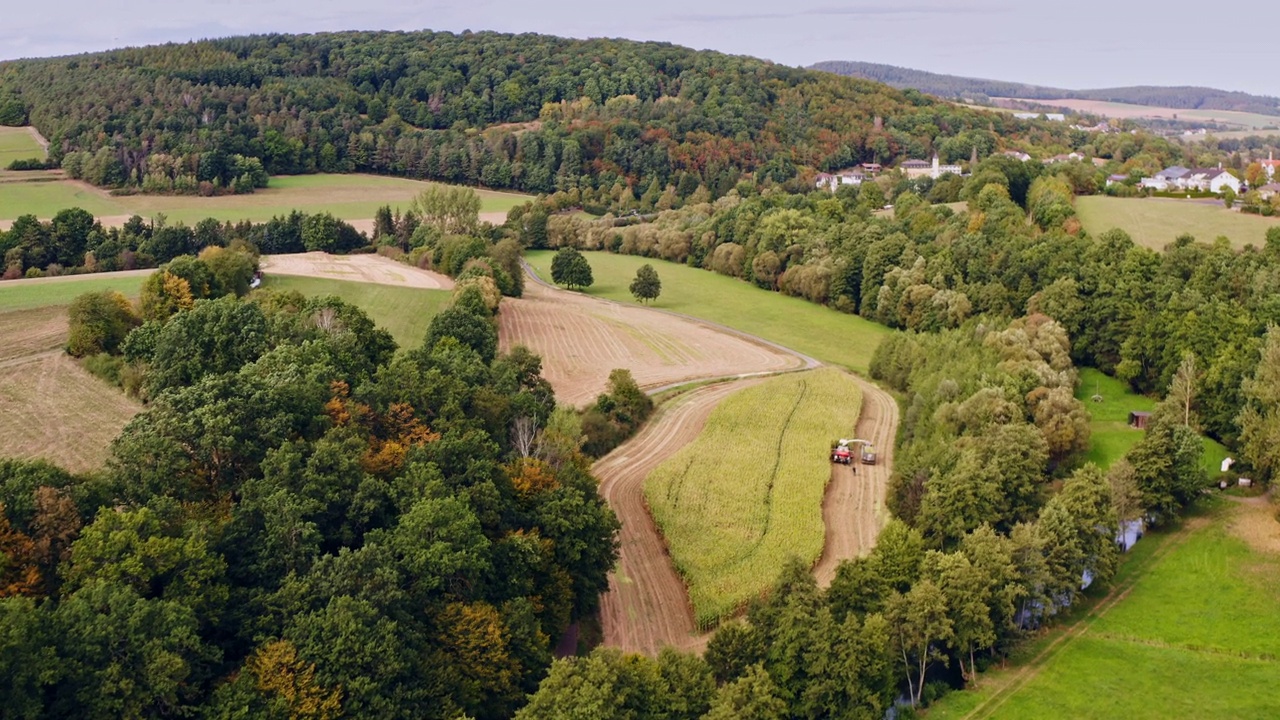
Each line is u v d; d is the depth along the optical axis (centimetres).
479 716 6900
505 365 12544
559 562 8306
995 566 8312
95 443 9756
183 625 6144
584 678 6391
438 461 8462
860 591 7975
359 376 10575
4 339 12650
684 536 10256
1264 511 10700
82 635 5831
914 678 7962
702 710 6675
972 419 11638
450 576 7306
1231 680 8069
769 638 7400
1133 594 9381
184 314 11131
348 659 6347
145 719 5847
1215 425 12656
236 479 8231
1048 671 8181
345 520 7812
